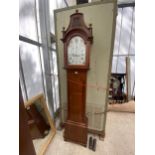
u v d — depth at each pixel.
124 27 2.65
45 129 1.50
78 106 1.30
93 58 1.28
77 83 1.23
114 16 1.12
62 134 1.59
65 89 1.53
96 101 1.41
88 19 1.20
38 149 1.26
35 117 1.34
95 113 1.46
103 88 1.34
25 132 0.76
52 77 1.76
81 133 1.36
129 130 1.66
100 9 1.14
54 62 1.83
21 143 0.73
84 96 1.27
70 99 1.31
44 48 1.54
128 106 2.20
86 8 1.18
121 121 1.89
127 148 1.35
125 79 2.56
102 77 1.31
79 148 1.36
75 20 1.07
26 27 1.22
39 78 1.52
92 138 1.50
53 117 1.81
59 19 1.31
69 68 1.20
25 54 1.22
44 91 1.65
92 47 1.25
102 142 1.44
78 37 1.11
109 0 1.09
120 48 2.76
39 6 1.42
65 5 2.26
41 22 1.47
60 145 1.40
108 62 1.25
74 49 1.16
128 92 2.50
